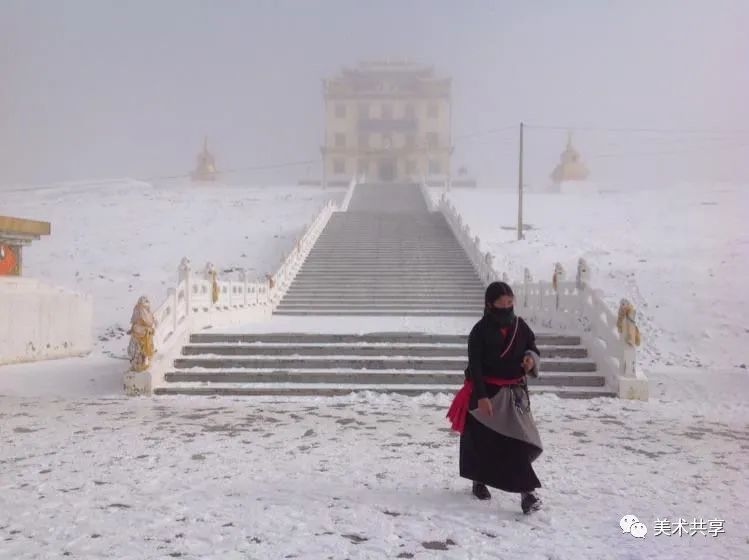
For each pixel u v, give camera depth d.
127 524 5.09
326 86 93.94
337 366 13.05
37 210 46.50
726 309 20.27
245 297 18.97
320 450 7.66
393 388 12.13
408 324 17.69
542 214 45.25
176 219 42.62
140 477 6.42
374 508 5.52
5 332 14.71
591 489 6.14
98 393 12.27
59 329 16.53
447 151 92.56
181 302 14.42
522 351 5.65
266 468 6.80
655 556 4.51
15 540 4.76
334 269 26.72
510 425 5.45
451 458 7.31
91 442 7.99
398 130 93.38
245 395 12.02
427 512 5.43
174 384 12.38
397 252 29.23
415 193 54.62
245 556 4.49
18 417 9.69
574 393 11.94
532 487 5.36
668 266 25.67
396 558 4.48
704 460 7.32
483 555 4.53
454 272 26.28
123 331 21.19
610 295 22.77
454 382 12.50
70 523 5.11
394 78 94.62
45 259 32.19
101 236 37.38
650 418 10.04
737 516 5.38
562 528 5.07
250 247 34.66
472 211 47.12
